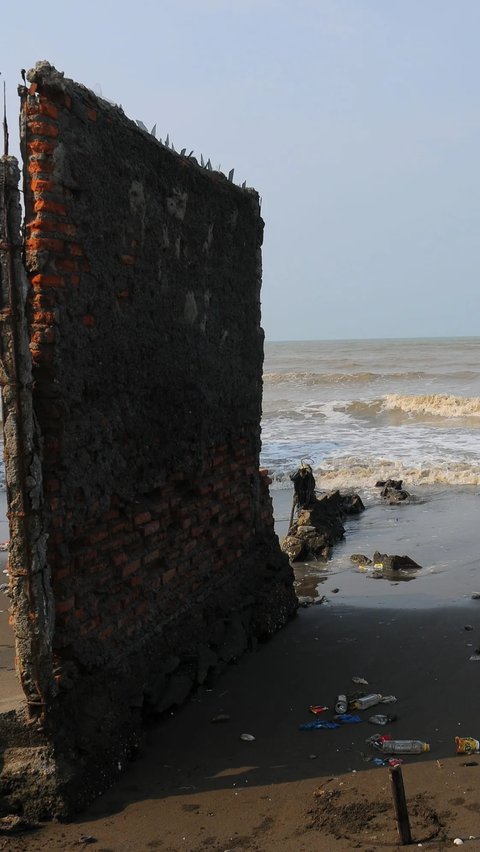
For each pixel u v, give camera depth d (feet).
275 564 27.84
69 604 16.14
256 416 27.68
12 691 17.06
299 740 18.42
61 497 15.93
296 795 15.85
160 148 19.67
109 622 17.84
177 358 21.15
